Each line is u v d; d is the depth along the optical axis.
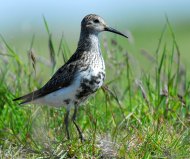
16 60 15.46
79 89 13.48
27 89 15.12
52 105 13.97
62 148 12.84
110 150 12.69
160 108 14.29
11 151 12.87
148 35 38.84
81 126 14.37
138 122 13.73
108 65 15.83
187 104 14.41
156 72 14.61
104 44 15.72
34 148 13.01
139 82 14.42
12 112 14.06
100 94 15.44
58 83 13.57
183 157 12.49
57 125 14.12
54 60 14.56
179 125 13.91
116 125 13.62
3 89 14.48
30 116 13.88
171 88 14.55
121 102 15.12
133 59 16.25
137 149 12.71
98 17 14.16
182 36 37.78
